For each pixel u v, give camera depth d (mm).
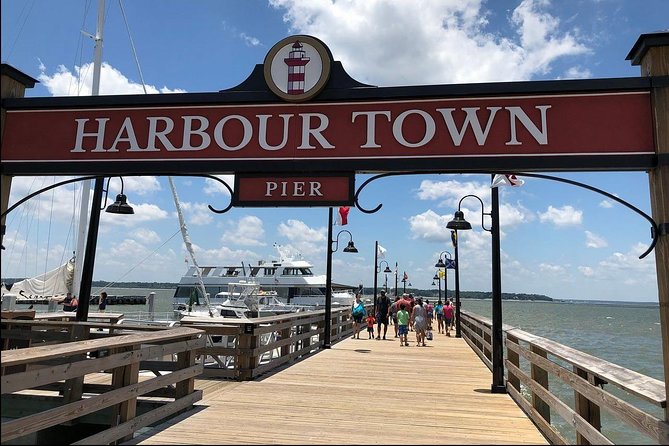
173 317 23000
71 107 4762
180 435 5211
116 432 4727
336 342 16000
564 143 4086
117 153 4660
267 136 4531
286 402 6914
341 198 4371
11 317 8477
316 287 39000
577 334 35281
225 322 8812
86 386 6555
